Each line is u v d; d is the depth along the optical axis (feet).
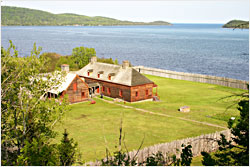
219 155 34.40
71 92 167.53
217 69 355.56
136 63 417.08
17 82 52.70
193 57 487.61
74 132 104.32
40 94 56.24
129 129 110.42
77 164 49.29
